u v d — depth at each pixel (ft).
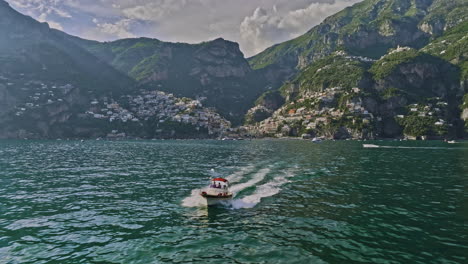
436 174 151.84
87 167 188.96
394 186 119.24
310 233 65.92
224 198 90.74
